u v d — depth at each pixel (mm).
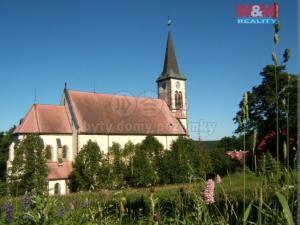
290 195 2887
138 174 46594
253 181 3332
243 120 2986
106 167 46531
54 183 48000
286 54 2404
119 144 55844
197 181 4371
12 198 6441
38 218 4668
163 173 43281
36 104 53406
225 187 5031
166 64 72312
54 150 51375
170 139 62000
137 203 6141
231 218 3619
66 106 55344
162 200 4758
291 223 2121
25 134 46750
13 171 42594
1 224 4895
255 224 2916
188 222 3830
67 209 5855
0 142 70688
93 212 5195
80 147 52188
